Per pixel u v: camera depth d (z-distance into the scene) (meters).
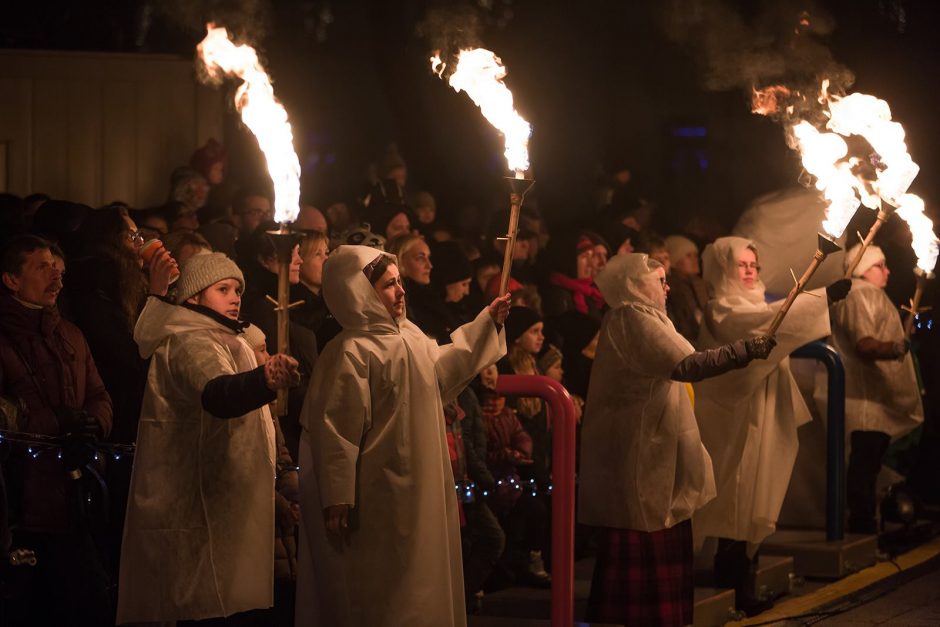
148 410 5.88
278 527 6.67
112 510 6.65
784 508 10.41
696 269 10.93
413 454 6.02
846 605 8.78
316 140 19.53
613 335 7.57
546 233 13.39
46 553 6.31
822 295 8.58
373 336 6.04
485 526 7.88
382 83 18.14
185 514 5.82
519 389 6.89
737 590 8.48
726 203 19.34
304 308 7.65
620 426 7.54
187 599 5.77
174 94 13.02
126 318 6.93
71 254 7.12
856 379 10.44
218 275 5.98
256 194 10.48
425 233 11.56
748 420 8.48
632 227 12.77
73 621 6.32
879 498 10.81
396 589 5.95
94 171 12.77
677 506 7.54
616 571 7.52
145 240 7.62
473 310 10.35
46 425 6.28
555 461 6.88
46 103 12.58
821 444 10.30
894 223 12.71
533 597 8.08
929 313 12.62
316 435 5.92
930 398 12.59
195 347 5.83
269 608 6.60
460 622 6.20
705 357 7.17
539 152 19.98
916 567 10.02
